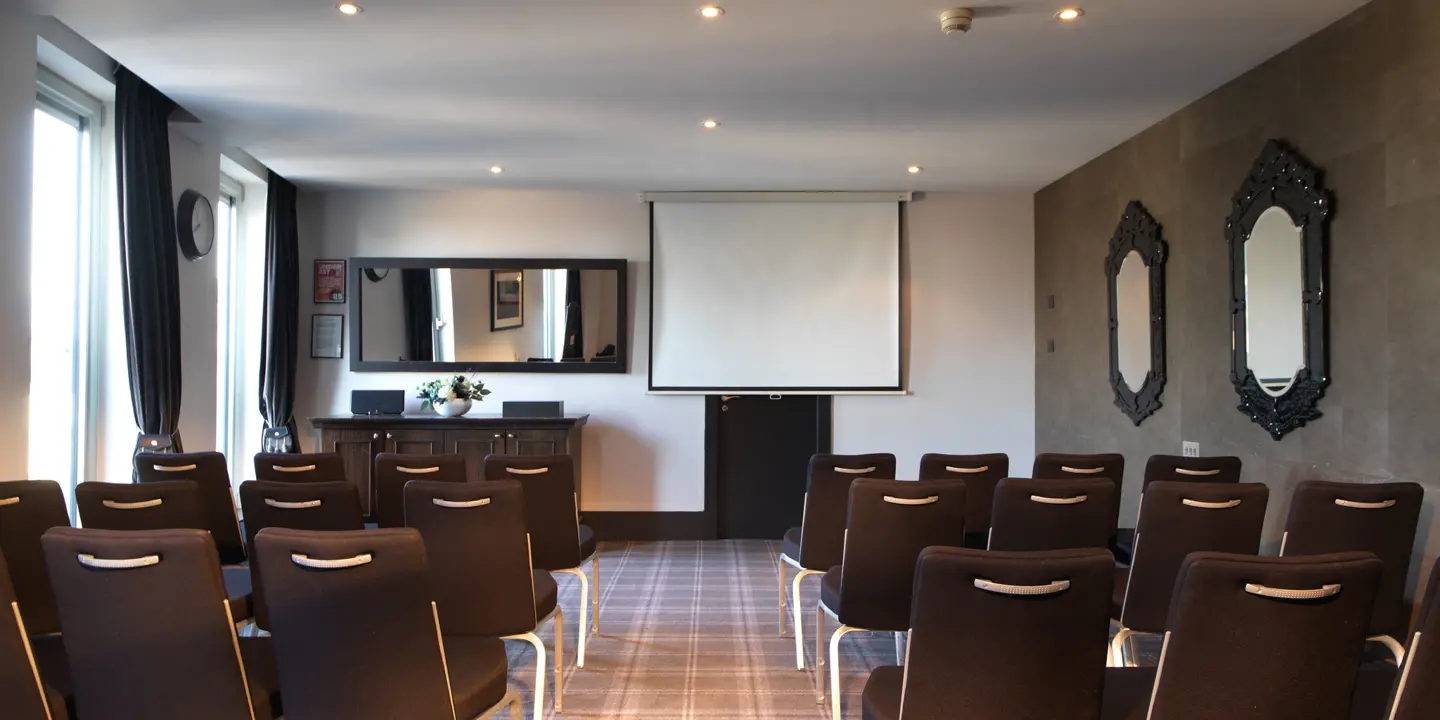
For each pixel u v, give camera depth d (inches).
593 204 269.6
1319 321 138.2
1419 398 120.6
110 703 78.5
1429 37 118.3
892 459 145.6
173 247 177.6
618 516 267.4
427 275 266.1
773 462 270.1
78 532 75.5
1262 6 129.0
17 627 72.3
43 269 156.1
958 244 270.8
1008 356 270.1
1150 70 157.1
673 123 191.5
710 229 267.4
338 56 148.9
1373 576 70.1
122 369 170.2
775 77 160.6
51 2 126.0
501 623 110.2
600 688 140.6
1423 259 119.6
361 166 235.0
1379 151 127.1
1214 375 169.8
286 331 251.6
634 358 269.1
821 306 267.7
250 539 110.8
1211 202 170.6
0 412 125.8
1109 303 214.2
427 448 242.7
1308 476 142.9
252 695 84.1
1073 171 239.0
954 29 130.6
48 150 157.0
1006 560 72.0
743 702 135.0
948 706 76.1
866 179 251.9
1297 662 71.1
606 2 126.7
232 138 201.3
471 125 193.0
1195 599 70.4
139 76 160.1
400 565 76.3
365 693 78.7
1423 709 65.9
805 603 192.4
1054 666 74.5
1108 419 217.3
